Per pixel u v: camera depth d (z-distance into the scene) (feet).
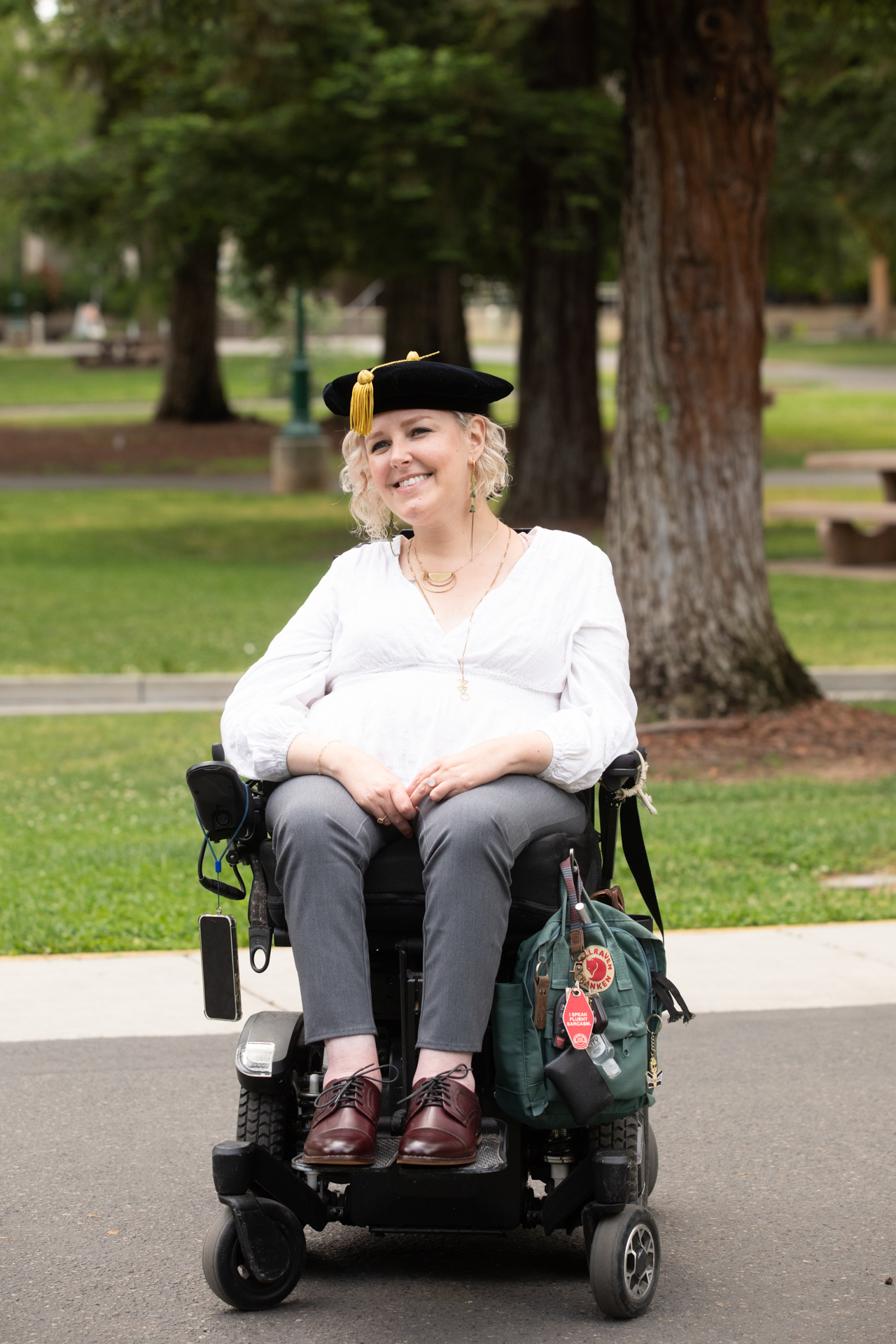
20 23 64.75
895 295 315.99
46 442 131.75
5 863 29.71
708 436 41.63
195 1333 13.41
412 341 111.14
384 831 13.55
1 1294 14.23
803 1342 13.20
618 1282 13.30
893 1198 16.49
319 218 75.25
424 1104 12.73
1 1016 22.16
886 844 31.30
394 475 14.60
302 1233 13.93
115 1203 16.30
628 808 14.90
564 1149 14.05
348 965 13.09
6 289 279.69
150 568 70.33
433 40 70.33
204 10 54.49
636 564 42.24
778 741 40.22
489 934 12.94
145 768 38.14
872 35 64.90
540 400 82.79
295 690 14.60
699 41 39.75
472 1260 15.06
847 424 143.13
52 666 48.85
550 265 81.51
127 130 85.46
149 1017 22.22
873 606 60.70
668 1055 20.90
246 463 120.37
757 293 41.63
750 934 26.23
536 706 14.48
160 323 230.07
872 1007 22.77
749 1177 17.07
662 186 40.75
